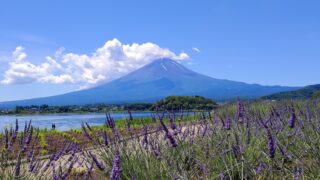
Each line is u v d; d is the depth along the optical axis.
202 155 6.50
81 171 6.67
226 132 6.50
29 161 5.98
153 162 5.93
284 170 5.39
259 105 14.16
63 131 15.48
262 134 6.64
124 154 6.13
